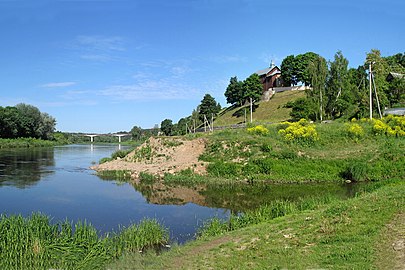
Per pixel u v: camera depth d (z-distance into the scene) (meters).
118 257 12.75
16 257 11.88
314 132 37.53
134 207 22.38
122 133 161.75
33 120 102.00
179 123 121.94
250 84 98.06
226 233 14.27
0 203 23.52
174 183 31.28
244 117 89.69
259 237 12.74
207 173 33.16
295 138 37.59
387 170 30.39
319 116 60.03
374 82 53.16
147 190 28.25
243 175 31.83
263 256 10.76
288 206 17.69
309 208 17.73
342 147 36.47
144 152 41.91
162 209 21.83
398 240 10.33
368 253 9.81
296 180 30.48
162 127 124.06
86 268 11.46
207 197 25.42
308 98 62.66
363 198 15.80
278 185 29.48
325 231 12.08
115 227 17.67
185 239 15.52
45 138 111.50
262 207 18.66
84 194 26.61
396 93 63.00
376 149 33.94
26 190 28.20
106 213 20.78
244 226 15.84
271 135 40.03
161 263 11.27
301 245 11.32
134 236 14.33
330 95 60.41
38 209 21.84
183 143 40.50
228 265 10.32
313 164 32.25
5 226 12.84
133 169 37.56
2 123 91.19
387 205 13.85
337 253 10.09
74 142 141.50
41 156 60.91
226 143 37.06
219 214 20.44
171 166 35.62
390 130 38.50
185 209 21.83
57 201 24.14
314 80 60.62
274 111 86.31
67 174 37.50
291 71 103.50
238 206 22.50
